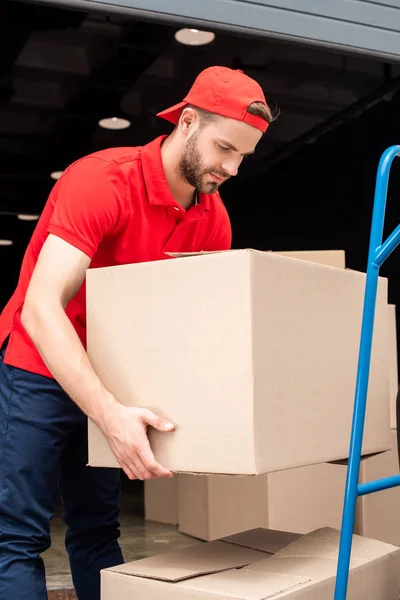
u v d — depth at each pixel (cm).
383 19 234
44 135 661
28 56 496
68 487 167
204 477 294
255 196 670
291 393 118
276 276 116
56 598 225
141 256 153
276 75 509
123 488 494
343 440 131
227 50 478
